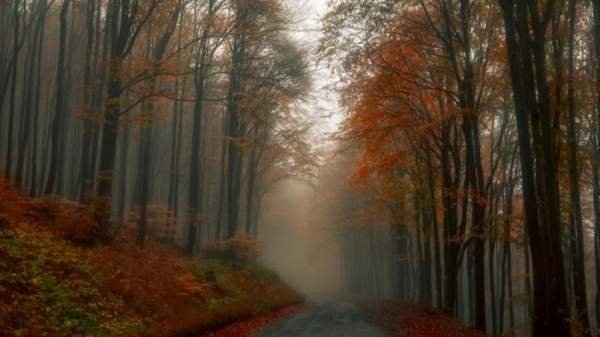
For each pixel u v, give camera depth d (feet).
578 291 58.80
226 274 74.64
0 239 39.73
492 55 61.16
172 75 59.21
